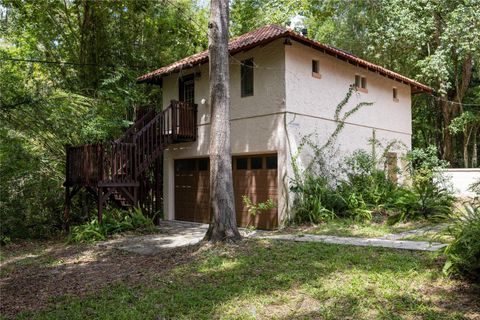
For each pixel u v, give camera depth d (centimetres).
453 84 2008
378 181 1289
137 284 640
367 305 492
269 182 1198
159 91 1942
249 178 1259
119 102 1650
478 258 546
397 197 1188
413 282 563
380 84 1557
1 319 521
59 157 1379
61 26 1914
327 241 880
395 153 1608
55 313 530
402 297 507
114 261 831
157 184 1354
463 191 1445
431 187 1145
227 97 918
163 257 822
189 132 1365
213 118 908
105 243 1010
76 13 1877
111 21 1891
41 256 926
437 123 2305
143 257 845
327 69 1298
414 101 2231
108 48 1897
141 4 1828
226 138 909
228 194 899
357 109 1414
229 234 885
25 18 1802
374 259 698
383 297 515
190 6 2195
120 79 1786
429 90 1811
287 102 1143
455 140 2391
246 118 1245
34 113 1291
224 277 646
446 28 1697
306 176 1187
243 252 799
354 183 1279
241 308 510
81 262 844
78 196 1303
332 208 1171
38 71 1928
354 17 2105
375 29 1920
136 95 1744
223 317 483
